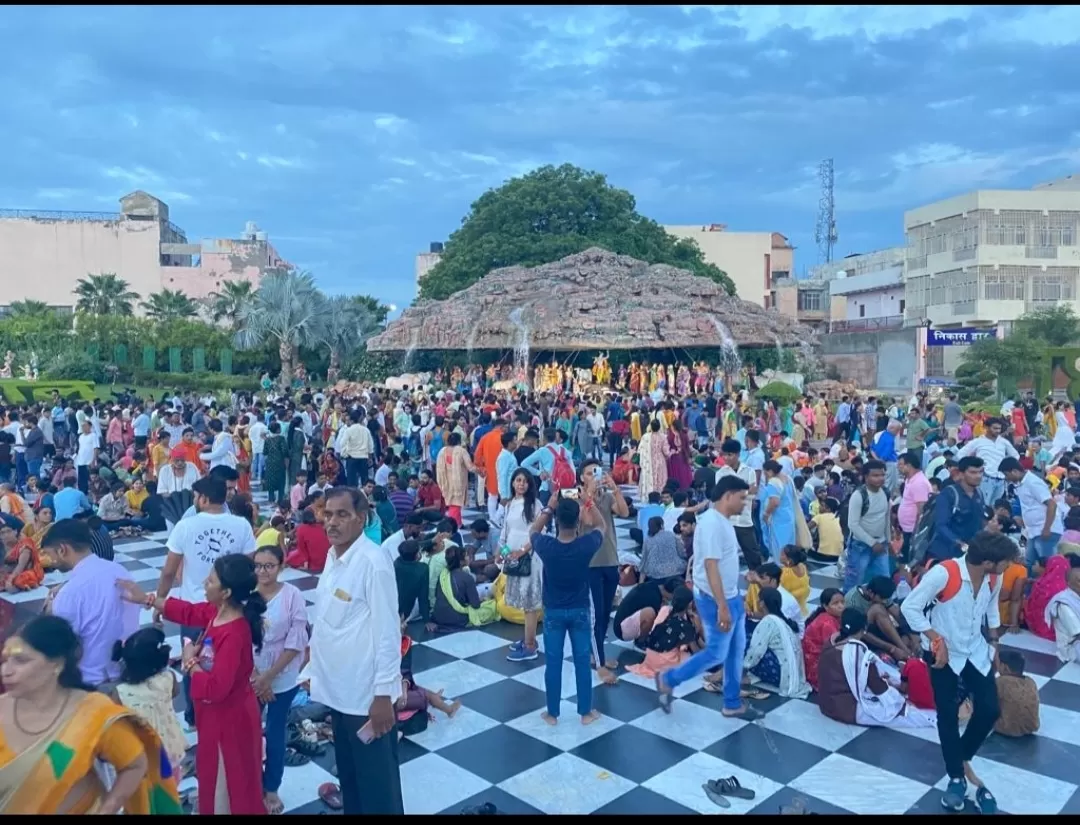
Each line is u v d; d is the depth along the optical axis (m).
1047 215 38.19
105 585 3.73
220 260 58.09
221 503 4.52
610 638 6.62
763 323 25.70
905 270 43.53
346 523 3.48
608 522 5.98
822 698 5.13
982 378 28.11
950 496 6.36
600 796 4.16
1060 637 6.03
